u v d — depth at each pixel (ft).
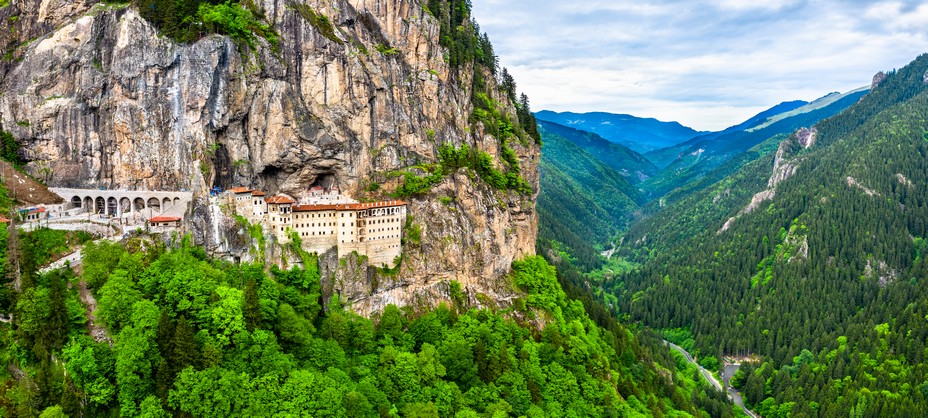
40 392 394.52
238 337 458.09
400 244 618.03
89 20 589.73
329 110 623.36
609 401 614.75
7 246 472.03
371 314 583.17
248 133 610.24
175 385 412.98
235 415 417.49
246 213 554.05
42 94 588.91
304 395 439.22
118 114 582.35
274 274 543.80
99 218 554.46
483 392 537.65
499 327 625.82
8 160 582.76
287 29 617.21
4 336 422.00
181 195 576.61
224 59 586.86
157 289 479.82
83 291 472.85
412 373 513.86
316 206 567.18
